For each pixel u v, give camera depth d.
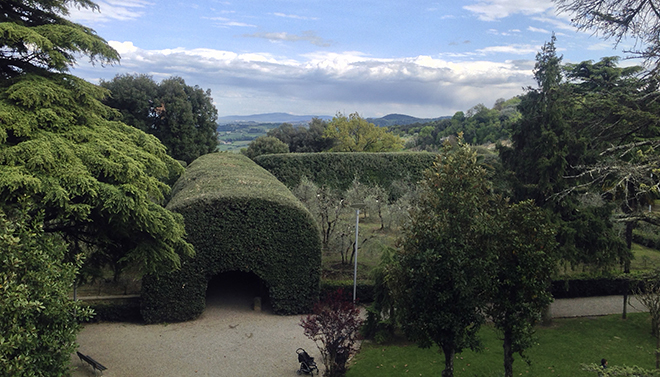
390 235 24.48
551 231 8.85
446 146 9.51
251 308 17.05
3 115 9.82
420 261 8.69
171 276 15.26
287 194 17.70
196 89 46.03
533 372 11.86
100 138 11.74
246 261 15.93
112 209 10.52
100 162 10.73
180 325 15.26
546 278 8.82
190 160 43.97
